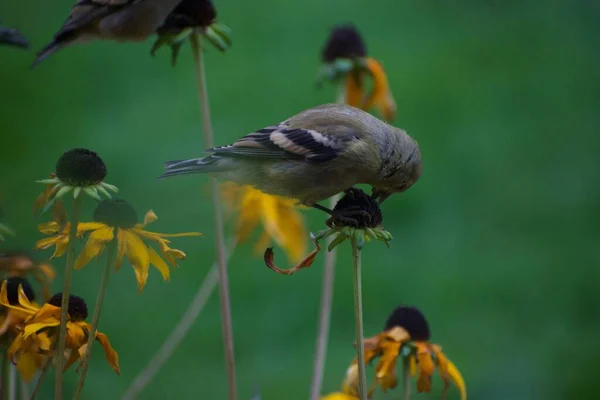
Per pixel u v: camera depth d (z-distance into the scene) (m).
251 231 7.51
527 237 14.27
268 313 12.05
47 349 4.89
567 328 12.20
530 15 21.48
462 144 16.44
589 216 14.73
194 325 11.75
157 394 10.40
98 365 10.65
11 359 4.86
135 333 11.40
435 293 12.77
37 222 12.88
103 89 18.33
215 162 6.22
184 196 14.55
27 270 5.67
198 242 13.41
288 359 11.27
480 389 10.85
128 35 6.83
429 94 17.95
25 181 14.67
